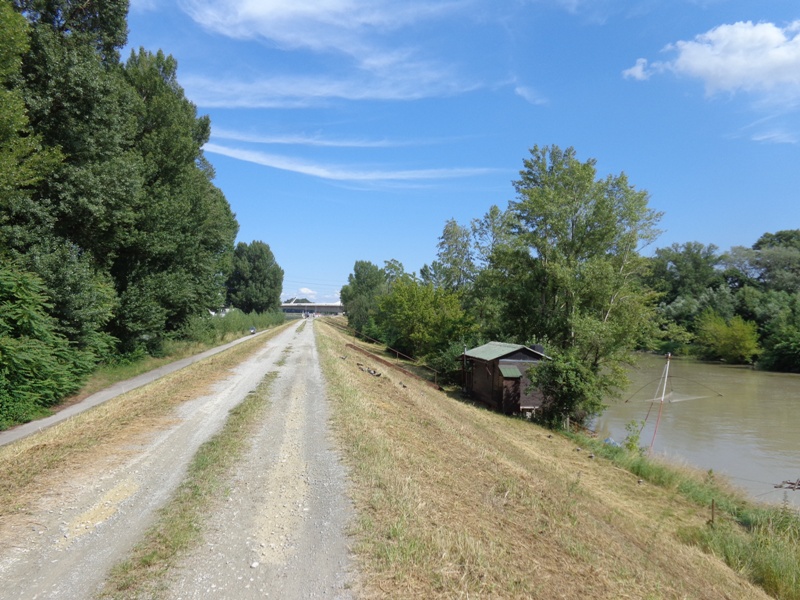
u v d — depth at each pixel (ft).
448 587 15.52
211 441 32.45
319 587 15.28
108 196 67.82
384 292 234.38
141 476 25.35
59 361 57.00
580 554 21.52
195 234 114.32
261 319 278.05
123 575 15.75
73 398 58.39
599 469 51.60
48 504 21.31
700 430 83.46
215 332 154.51
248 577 15.84
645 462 53.62
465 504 24.39
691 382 145.18
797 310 192.34
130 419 38.45
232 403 46.96
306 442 32.81
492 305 132.87
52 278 58.23
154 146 95.30
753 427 85.76
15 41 49.32
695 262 289.74
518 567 18.21
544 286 105.09
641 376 158.61
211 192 144.15
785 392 126.21
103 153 69.21
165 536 18.51
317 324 313.12
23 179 52.70
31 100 58.08
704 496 45.50
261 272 313.94
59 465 26.43
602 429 85.51
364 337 226.17
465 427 53.01
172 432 34.86
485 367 88.17
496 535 21.04
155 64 115.85
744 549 31.86
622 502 40.96
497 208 143.74
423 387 90.22
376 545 17.94
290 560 16.97
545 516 25.90
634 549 26.53
